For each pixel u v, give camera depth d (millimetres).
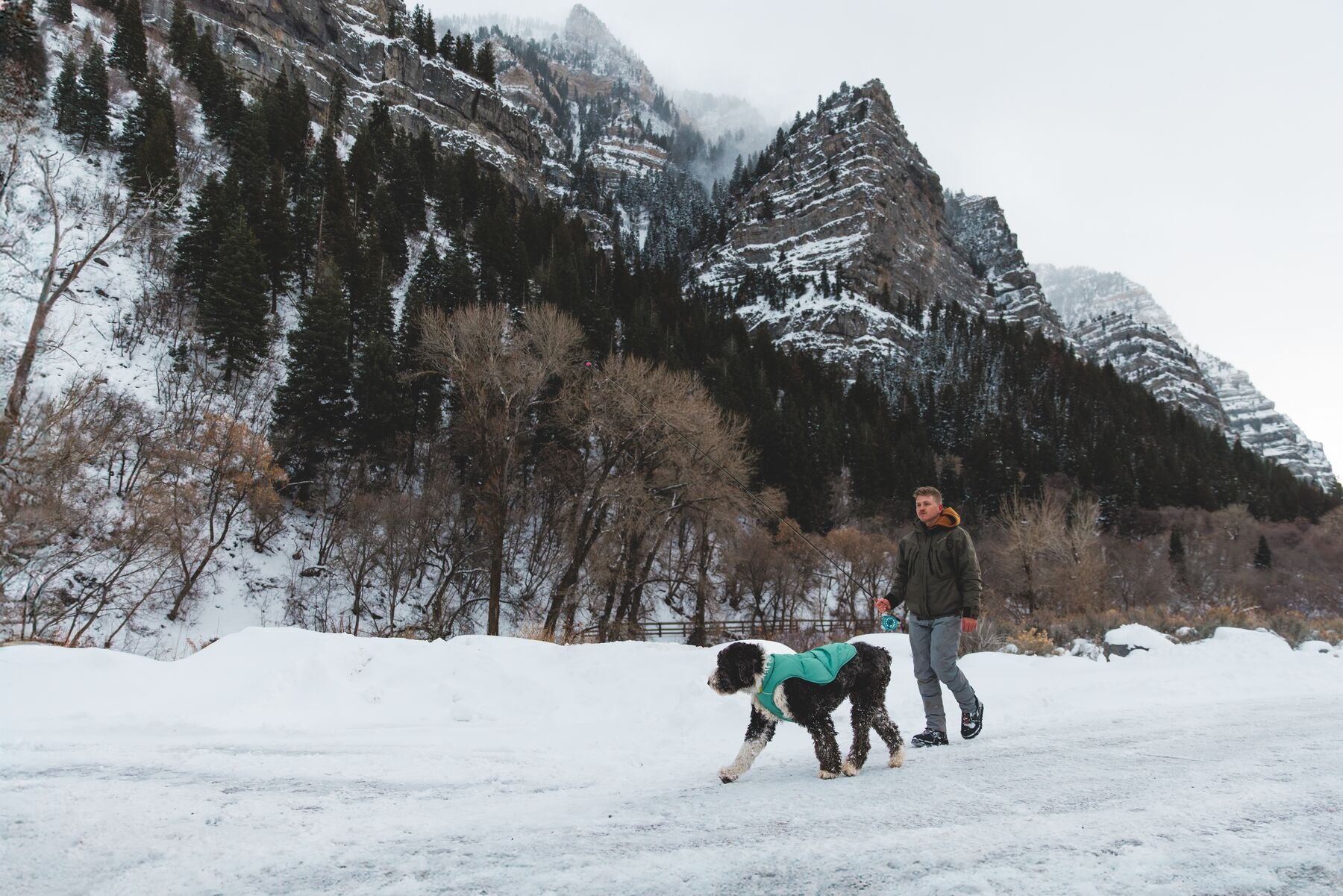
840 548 40688
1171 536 55062
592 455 30500
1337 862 2393
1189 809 3078
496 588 25406
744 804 3379
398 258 64125
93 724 5375
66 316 37000
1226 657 9523
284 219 52938
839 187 162625
